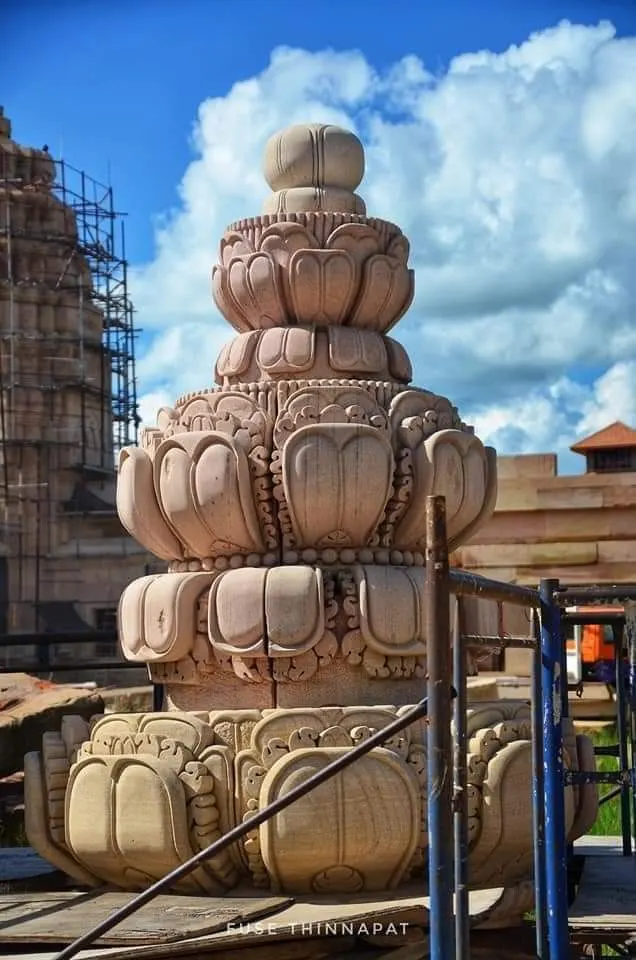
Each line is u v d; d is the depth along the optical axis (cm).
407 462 748
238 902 657
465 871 505
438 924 472
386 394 769
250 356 798
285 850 658
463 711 515
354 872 675
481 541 2466
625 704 894
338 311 805
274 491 739
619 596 632
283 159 837
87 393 3822
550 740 616
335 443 727
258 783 673
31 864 852
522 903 679
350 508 732
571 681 1528
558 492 2442
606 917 685
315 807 659
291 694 724
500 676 2214
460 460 766
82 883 764
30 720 1398
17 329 3719
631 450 3172
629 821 880
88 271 3878
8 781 1369
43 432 3744
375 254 812
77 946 508
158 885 507
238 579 723
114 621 3650
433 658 477
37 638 1430
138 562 3662
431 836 477
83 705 1482
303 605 711
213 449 736
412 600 732
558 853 611
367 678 730
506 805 698
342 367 785
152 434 799
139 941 593
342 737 679
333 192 831
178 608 732
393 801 670
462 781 509
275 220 811
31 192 3759
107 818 691
